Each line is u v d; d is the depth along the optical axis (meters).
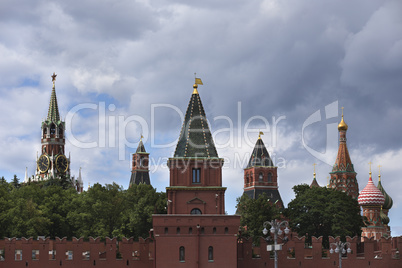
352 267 151.75
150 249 147.88
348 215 179.38
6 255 145.12
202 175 136.50
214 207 135.50
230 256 132.50
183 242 132.12
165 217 132.25
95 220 193.12
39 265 145.12
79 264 145.38
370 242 152.62
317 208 179.50
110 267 145.50
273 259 147.88
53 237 197.12
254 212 186.75
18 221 181.75
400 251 154.00
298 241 150.75
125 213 199.38
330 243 152.50
